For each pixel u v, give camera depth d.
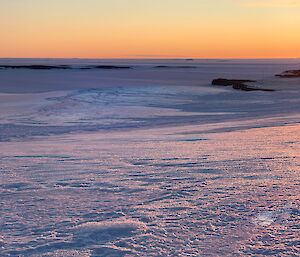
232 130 18.22
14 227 4.49
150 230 4.24
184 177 6.92
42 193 6.11
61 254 3.71
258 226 4.24
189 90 50.28
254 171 7.12
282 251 3.61
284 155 8.92
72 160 9.78
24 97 41.34
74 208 5.20
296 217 4.46
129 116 29.14
